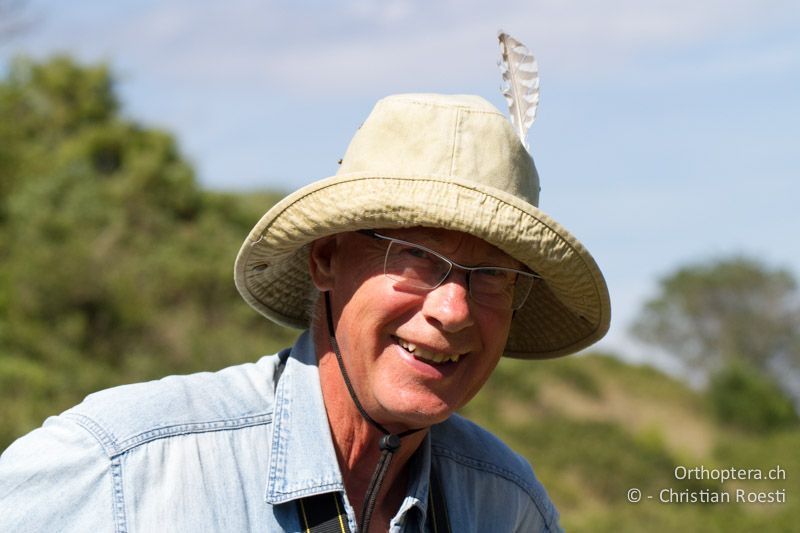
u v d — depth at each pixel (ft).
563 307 9.73
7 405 51.62
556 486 80.07
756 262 187.83
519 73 9.25
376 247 8.32
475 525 9.45
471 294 8.23
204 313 80.94
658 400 134.10
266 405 8.63
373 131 8.55
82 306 69.26
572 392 122.42
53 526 7.65
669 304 188.65
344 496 8.34
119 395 8.22
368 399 8.45
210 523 7.89
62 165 98.94
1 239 78.89
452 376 8.39
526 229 8.05
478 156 8.34
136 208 100.89
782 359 188.14
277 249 8.73
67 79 125.59
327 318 8.73
